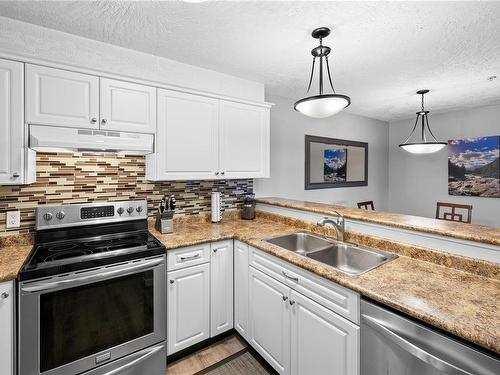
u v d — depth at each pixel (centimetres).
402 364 106
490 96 314
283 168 323
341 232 188
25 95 153
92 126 172
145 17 157
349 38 179
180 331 187
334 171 385
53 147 158
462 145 383
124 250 166
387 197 473
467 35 175
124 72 197
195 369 184
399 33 173
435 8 146
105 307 155
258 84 267
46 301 138
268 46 192
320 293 138
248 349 205
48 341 139
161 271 173
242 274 203
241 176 244
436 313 96
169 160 204
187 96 212
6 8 150
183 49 198
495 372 83
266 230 224
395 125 462
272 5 145
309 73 243
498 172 352
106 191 208
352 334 122
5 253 161
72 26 168
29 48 167
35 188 182
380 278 127
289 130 327
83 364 148
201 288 196
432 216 420
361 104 352
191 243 187
